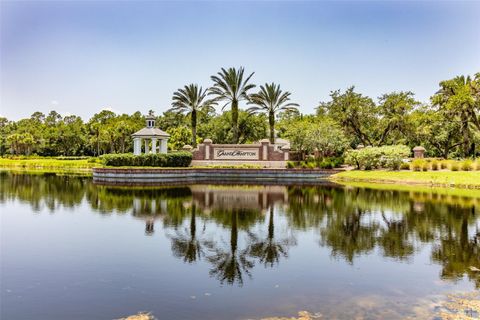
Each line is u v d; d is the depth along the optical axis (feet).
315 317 19.43
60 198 65.46
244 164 139.85
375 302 21.35
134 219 45.85
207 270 26.89
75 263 28.27
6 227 41.04
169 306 20.79
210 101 150.51
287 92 150.10
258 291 22.98
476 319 19.22
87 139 273.75
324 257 30.32
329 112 164.25
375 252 31.71
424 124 150.82
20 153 279.69
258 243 34.65
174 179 112.06
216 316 19.57
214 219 46.19
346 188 87.25
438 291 23.03
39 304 21.01
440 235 37.93
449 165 107.65
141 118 299.99
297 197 69.05
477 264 28.43
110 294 22.44
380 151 118.11
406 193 75.87
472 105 124.16
